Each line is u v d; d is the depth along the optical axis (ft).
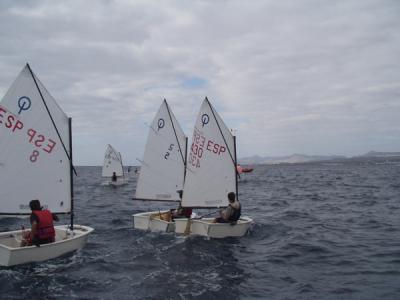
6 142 39.63
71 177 43.19
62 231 43.80
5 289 30.50
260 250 43.52
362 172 289.53
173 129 60.90
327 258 39.70
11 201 40.22
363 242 46.52
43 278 33.06
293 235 51.55
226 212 49.03
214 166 53.11
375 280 32.14
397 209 76.28
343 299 28.22
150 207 89.10
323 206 84.94
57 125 42.09
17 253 35.22
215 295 29.81
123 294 30.01
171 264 38.09
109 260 39.06
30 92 40.40
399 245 44.37
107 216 72.49
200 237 49.11
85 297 29.30
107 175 163.02
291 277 33.81
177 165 61.00
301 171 371.15
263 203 95.09
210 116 52.60
